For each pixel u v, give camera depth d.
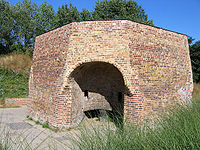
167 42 8.97
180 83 9.31
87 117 10.08
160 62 8.54
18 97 15.87
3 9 28.16
